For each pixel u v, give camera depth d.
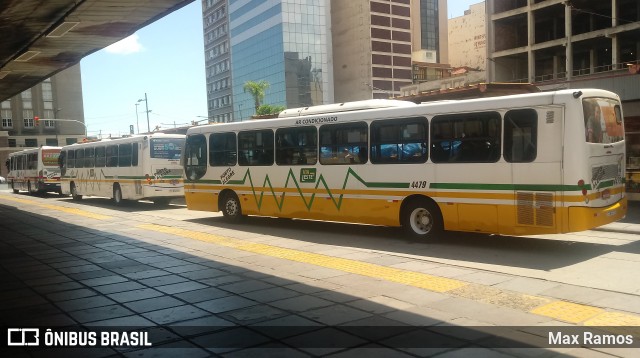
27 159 32.59
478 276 7.55
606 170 9.00
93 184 23.83
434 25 113.44
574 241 10.42
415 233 10.60
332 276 7.68
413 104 11.29
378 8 99.56
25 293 7.05
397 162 10.71
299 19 105.06
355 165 11.41
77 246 11.16
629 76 17.89
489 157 9.35
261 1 110.25
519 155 8.98
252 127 13.69
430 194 10.18
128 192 20.95
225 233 12.67
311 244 10.76
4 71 22.05
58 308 6.28
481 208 9.46
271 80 108.69
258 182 13.59
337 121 11.74
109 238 12.27
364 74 99.19
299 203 12.60
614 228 11.51
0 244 11.66
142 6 13.81
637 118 17.56
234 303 6.31
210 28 137.62
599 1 35.69
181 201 23.94
